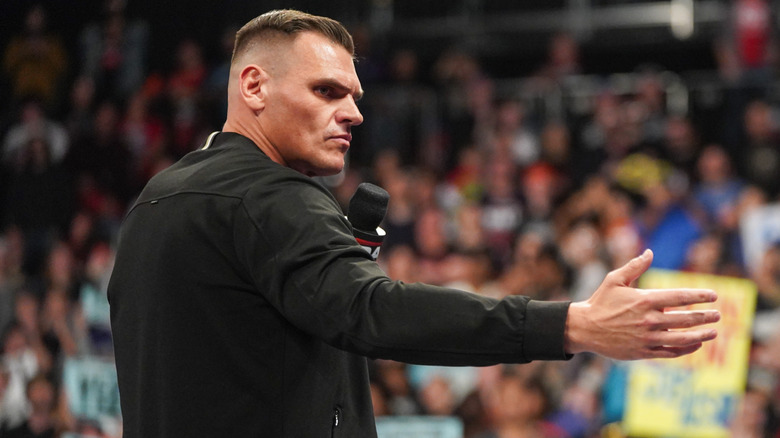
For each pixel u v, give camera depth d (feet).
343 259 7.66
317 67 8.80
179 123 49.80
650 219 35.83
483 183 40.91
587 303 7.30
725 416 26.48
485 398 27.66
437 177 43.39
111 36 54.60
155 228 8.50
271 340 8.24
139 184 48.06
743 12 44.52
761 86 42.45
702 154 39.14
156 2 56.59
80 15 57.52
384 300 7.39
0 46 58.23
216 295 8.18
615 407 28.17
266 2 56.49
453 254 36.24
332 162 8.89
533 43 56.03
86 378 30.27
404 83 49.29
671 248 34.55
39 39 54.39
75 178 48.01
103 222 44.06
